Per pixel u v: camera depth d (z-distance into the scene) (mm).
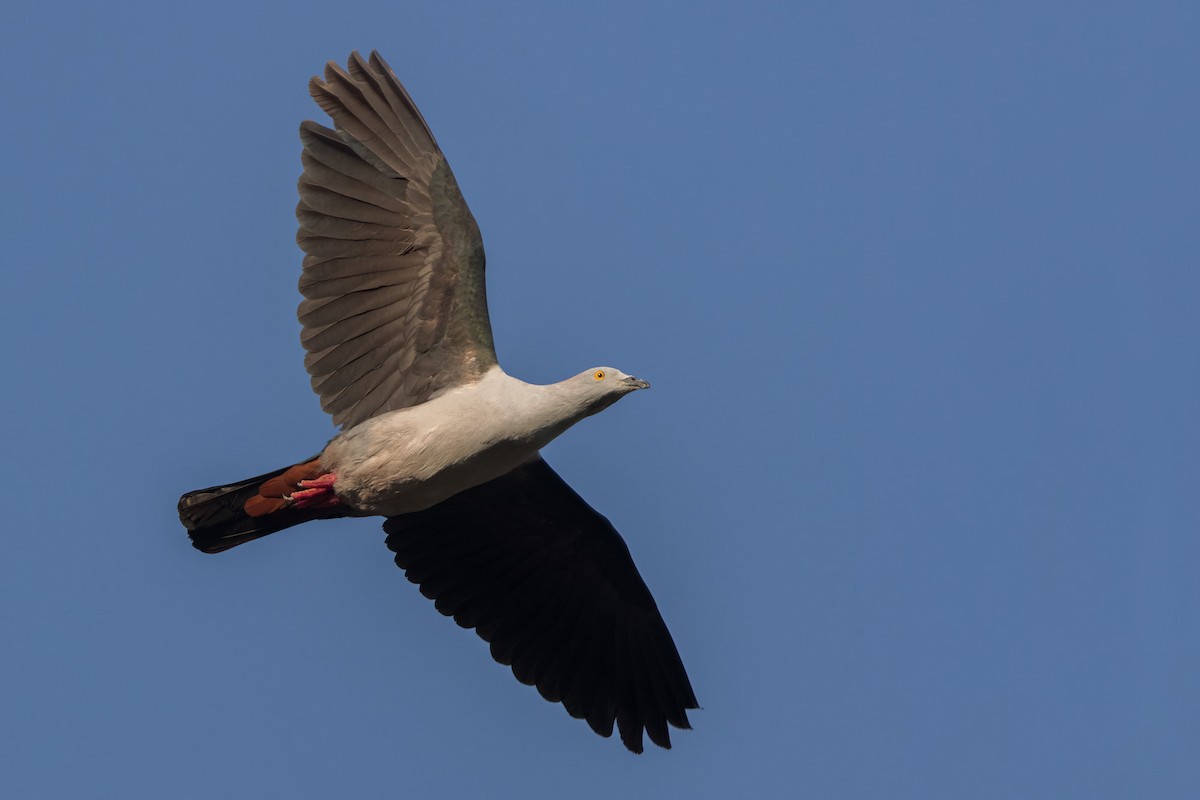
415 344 15367
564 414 15367
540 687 17203
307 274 15047
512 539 17359
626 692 17375
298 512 15758
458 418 15180
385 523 17203
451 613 17188
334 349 15312
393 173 14938
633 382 15422
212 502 15695
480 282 15180
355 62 14867
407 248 15109
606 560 17312
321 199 14984
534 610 17438
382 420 15328
